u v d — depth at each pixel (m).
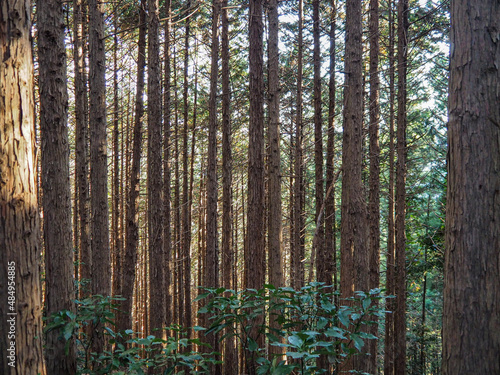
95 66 8.48
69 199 5.18
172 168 20.72
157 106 10.74
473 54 2.75
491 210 2.65
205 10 18.42
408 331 20.19
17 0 2.95
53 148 5.07
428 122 16.94
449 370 2.72
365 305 3.40
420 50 16.12
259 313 3.64
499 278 2.61
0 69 2.87
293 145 17.19
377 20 11.70
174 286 19.52
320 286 3.80
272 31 10.16
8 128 2.88
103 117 8.52
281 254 9.77
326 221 14.43
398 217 13.23
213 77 13.02
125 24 15.06
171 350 3.61
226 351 12.49
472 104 2.73
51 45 5.12
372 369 10.12
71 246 5.13
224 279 13.40
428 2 14.57
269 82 10.16
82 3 12.18
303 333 3.00
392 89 14.05
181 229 21.67
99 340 6.51
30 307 2.92
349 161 8.27
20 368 2.83
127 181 19.50
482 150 2.69
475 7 2.76
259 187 9.70
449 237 2.80
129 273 10.80
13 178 2.88
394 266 15.01
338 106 18.23
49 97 5.07
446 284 2.81
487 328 2.60
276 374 3.04
